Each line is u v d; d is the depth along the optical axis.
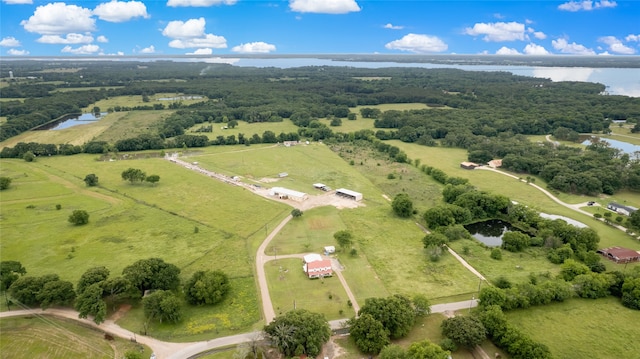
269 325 88.31
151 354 85.81
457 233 142.88
